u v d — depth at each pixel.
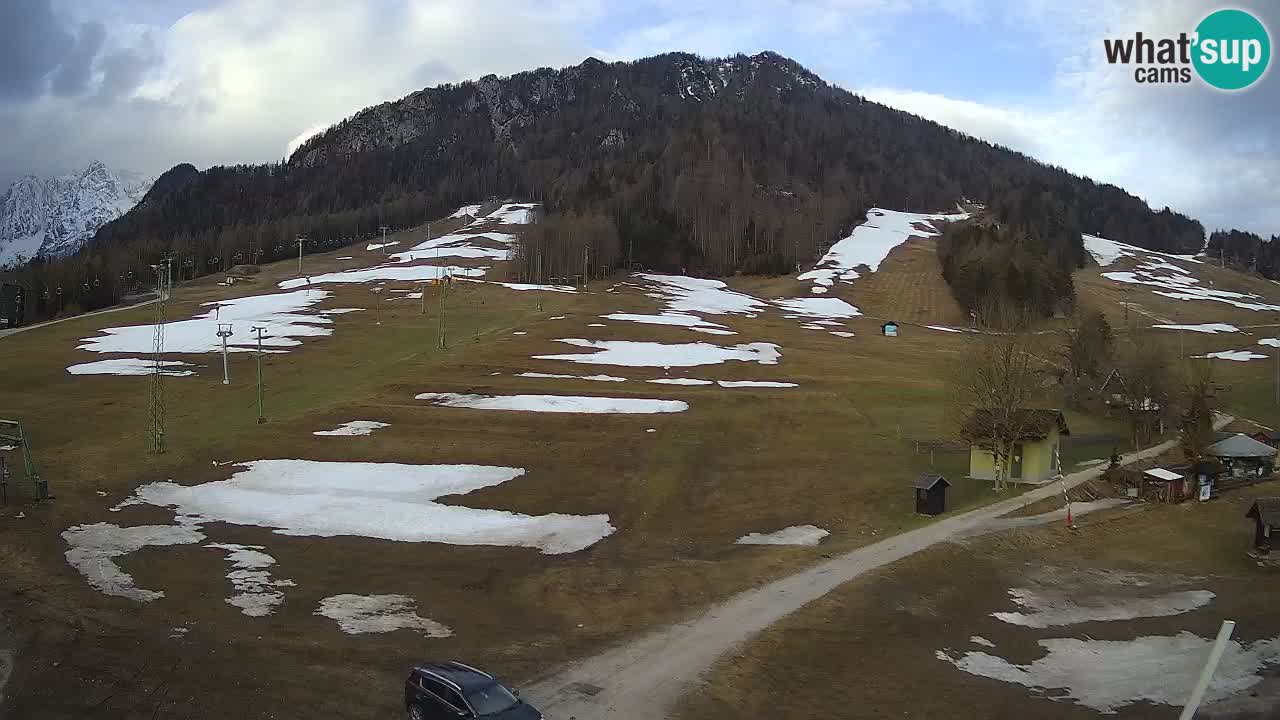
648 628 38.78
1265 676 35.19
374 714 30.00
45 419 82.69
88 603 40.50
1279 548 48.69
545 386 94.12
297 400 90.25
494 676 33.38
